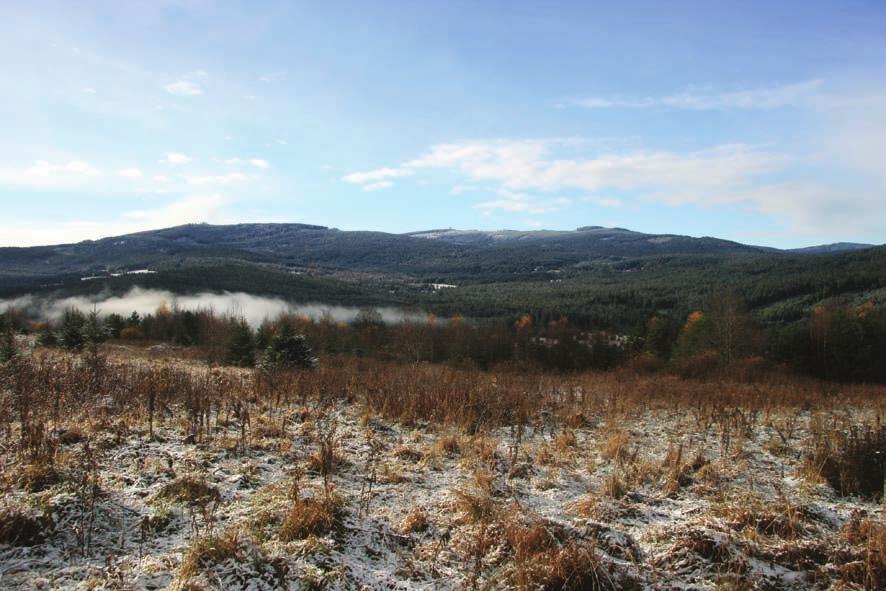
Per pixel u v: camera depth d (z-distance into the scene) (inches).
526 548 199.2
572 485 301.0
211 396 494.0
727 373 1240.8
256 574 175.3
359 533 210.5
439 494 272.7
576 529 216.7
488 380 781.9
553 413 528.4
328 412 477.1
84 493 217.3
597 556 190.2
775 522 233.3
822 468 321.4
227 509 232.8
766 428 498.3
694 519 242.7
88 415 374.3
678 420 532.4
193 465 285.0
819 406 666.8
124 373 560.7
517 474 315.3
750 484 306.3
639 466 328.8
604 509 251.9
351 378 687.7
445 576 189.3
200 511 225.0
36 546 187.8
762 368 1352.1
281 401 530.3
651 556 206.8
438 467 324.5
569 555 187.9
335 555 192.4
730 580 187.0
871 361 1321.4
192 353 1350.9
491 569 195.6
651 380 1016.2
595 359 1844.2
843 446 334.0
